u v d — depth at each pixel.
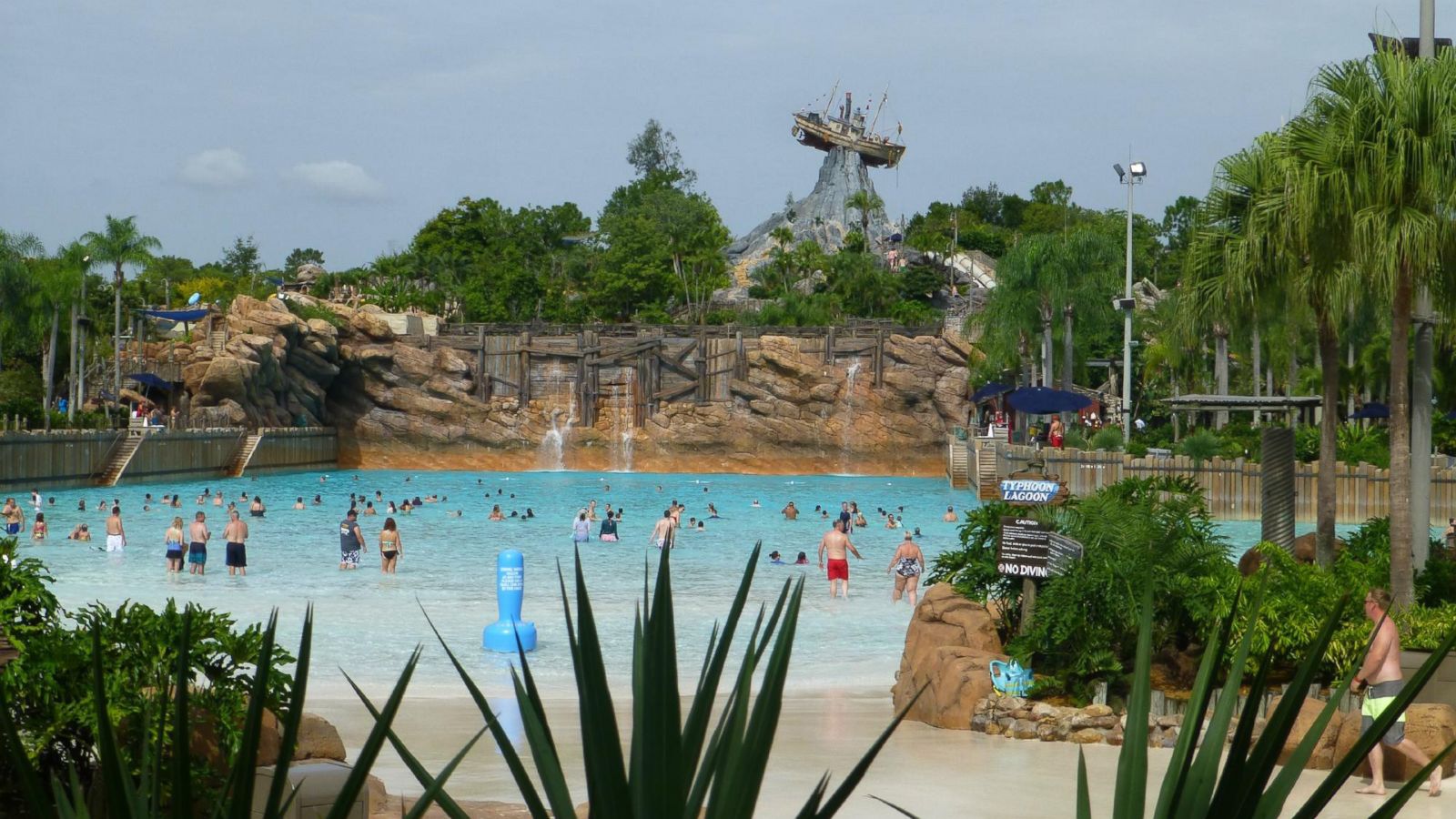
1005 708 13.12
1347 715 11.08
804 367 89.88
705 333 91.94
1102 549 14.62
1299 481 51.09
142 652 8.09
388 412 91.31
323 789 6.93
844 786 2.55
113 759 2.51
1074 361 83.88
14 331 73.62
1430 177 14.48
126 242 73.25
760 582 31.91
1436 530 47.59
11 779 7.93
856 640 22.92
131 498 60.25
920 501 66.00
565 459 91.44
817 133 186.62
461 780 10.63
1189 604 13.73
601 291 122.00
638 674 2.56
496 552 39.31
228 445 77.19
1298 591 14.39
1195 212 19.33
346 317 90.06
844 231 178.00
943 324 91.69
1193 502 15.78
